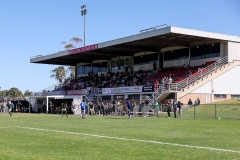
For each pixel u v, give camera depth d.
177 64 58.84
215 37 50.62
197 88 48.84
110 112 49.38
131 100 53.59
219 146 13.91
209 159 10.98
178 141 15.52
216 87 50.69
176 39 52.59
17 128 22.83
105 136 17.61
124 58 69.25
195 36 49.41
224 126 24.41
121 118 37.91
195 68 53.59
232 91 52.38
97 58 72.44
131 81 59.97
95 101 59.16
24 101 68.88
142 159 10.99
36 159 10.96
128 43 55.44
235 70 52.78
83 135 18.14
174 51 59.44
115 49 61.22
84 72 80.25
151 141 15.52
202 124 26.58
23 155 11.72
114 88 56.66
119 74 67.38
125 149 13.11
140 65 65.81
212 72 50.34
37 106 64.81
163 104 47.25
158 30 48.31
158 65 61.94
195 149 13.10
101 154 11.96
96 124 26.83
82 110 37.84
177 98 46.81
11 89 126.44
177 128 22.66
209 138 16.70
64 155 11.76
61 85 79.44
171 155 11.75
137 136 17.61
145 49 59.97
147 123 28.00
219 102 45.97
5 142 15.25
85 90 61.28
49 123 28.19
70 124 26.86
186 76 51.22
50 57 70.81
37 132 19.94
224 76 51.56
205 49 54.69
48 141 15.60
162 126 24.50
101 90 59.34
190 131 20.41
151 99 48.16
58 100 59.41
